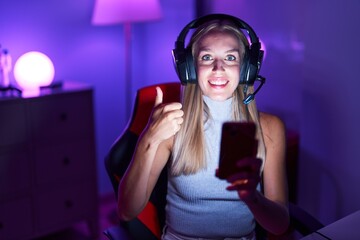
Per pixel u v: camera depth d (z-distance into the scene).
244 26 1.26
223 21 1.27
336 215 2.05
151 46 3.19
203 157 1.32
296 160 2.23
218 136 1.33
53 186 2.52
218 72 1.22
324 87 2.01
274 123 1.41
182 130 1.33
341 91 1.93
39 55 2.48
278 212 1.28
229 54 1.24
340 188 2.01
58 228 2.59
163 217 1.47
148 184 1.37
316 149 2.10
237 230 1.35
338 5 1.89
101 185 3.24
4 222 2.38
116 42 3.12
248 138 1.14
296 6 2.28
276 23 2.41
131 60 3.22
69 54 2.94
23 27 2.73
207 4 2.86
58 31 2.87
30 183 2.44
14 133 2.33
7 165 2.34
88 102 2.57
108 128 3.21
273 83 2.48
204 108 1.34
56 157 2.51
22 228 2.45
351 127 1.92
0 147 2.31
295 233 1.88
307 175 2.18
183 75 1.25
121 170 1.46
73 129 2.54
